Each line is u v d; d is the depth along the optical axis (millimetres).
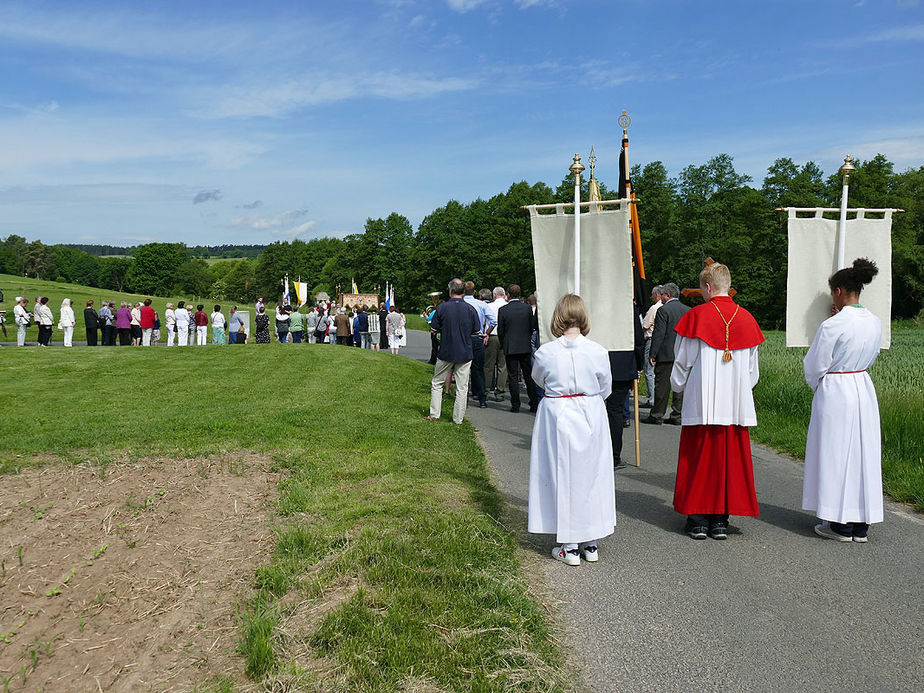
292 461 6543
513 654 3160
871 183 59750
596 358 4473
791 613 3760
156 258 148000
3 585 4094
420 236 85625
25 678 3203
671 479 6859
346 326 25859
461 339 9359
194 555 4434
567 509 4395
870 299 6742
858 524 4961
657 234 62375
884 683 3072
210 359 16719
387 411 10062
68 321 26938
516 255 71062
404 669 3000
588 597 3961
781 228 60906
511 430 9406
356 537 4555
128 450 6902
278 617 3488
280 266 141125
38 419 8891
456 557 4219
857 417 4887
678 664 3219
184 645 3381
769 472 7211
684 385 5113
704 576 4289
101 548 4527
